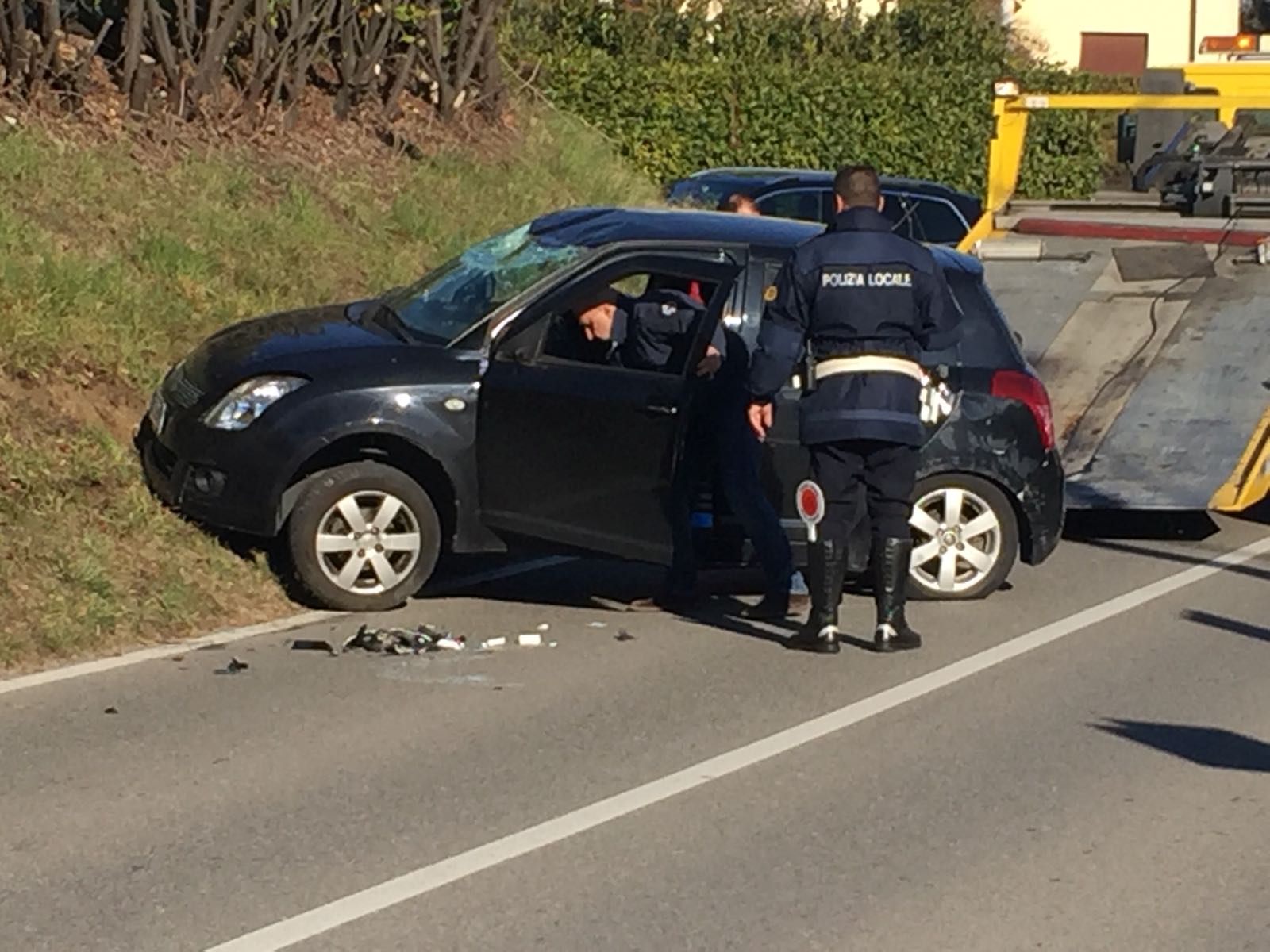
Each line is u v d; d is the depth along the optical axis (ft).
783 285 28.09
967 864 20.15
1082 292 40.91
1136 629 30.86
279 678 26.53
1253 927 18.60
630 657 28.37
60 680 26.07
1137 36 135.54
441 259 47.80
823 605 28.81
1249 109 43.32
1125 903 19.15
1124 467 38.52
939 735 24.82
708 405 29.50
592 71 72.23
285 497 29.50
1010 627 30.86
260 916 18.31
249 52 49.75
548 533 29.91
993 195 43.73
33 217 39.01
